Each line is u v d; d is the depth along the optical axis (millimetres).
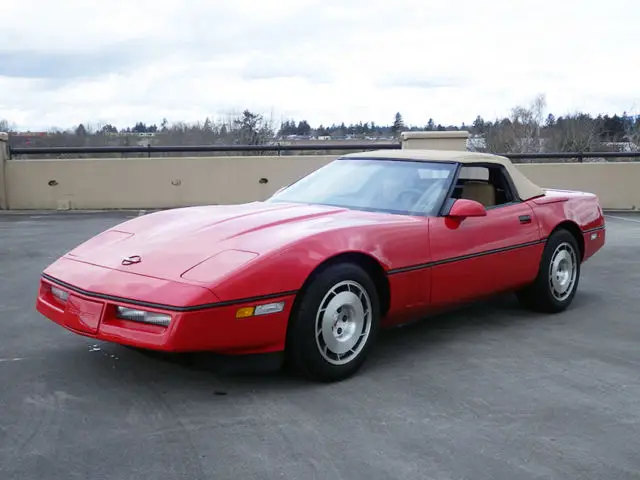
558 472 2641
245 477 2557
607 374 3824
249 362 3377
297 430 2986
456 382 3648
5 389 3426
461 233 4258
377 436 2941
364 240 3693
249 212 4164
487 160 4809
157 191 11992
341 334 3611
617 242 8961
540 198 5121
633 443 2916
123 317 3229
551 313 5195
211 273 3223
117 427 2988
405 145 11766
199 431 2959
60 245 7980
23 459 2670
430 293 4086
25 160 11734
